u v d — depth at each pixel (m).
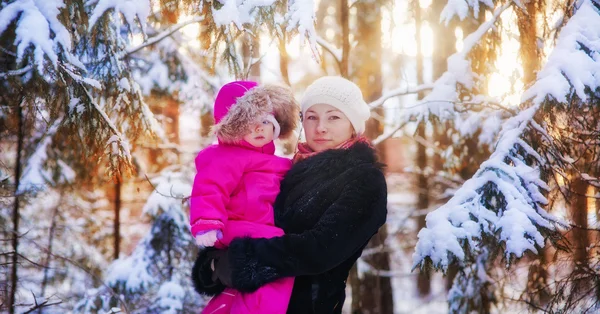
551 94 3.61
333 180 2.49
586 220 3.96
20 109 3.75
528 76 4.65
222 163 2.54
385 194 2.52
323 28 11.21
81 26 3.45
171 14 3.74
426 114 5.07
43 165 5.90
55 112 3.37
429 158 10.73
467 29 5.32
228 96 2.68
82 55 3.70
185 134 7.88
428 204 9.90
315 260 2.35
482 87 4.97
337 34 11.09
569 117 3.82
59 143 5.93
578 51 3.68
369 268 8.47
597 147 4.05
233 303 2.48
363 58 8.88
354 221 2.39
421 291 12.15
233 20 3.29
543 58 4.62
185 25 4.76
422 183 9.67
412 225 10.82
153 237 6.27
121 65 3.87
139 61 6.82
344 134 2.68
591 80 3.57
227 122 2.57
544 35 4.49
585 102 3.63
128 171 3.51
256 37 3.62
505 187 3.56
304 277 2.50
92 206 7.43
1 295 3.81
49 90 3.26
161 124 7.11
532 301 4.17
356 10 9.02
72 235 6.64
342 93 2.65
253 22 3.49
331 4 11.06
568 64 3.63
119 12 3.27
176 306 5.72
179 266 6.20
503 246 3.42
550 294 4.06
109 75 3.80
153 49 6.80
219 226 2.44
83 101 3.38
